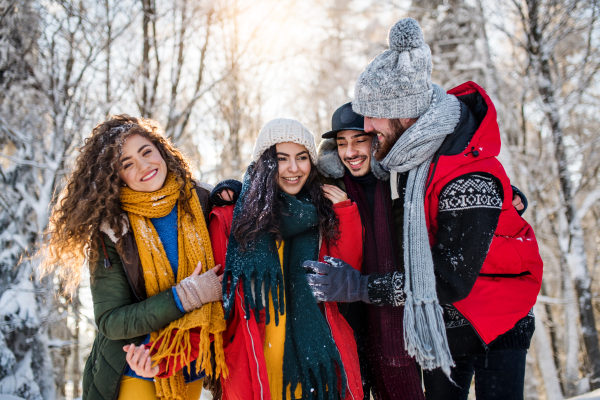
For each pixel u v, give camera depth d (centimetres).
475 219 171
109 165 185
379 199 213
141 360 175
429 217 187
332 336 199
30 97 584
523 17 677
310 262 193
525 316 196
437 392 226
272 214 196
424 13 843
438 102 186
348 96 1039
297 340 197
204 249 200
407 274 180
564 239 683
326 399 196
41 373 576
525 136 795
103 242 186
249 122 1044
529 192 747
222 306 193
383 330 198
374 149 206
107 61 615
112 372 185
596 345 638
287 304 204
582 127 801
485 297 186
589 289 651
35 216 617
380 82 184
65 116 585
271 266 192
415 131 180
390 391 206
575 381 702
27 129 585
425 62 182
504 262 187
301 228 205
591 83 685
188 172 212
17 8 567
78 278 198
